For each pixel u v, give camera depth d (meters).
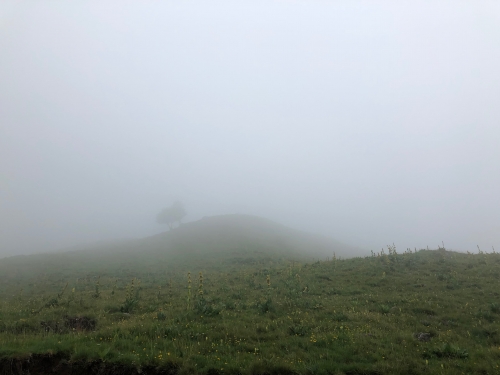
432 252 22.80
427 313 11.53
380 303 12.88
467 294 13.49
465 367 7.18
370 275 17.84
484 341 8.81
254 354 7.91
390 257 21.53
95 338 8.87
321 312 11.66
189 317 10.95
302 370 6.95
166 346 8.25
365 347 8.28
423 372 6.95
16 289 23.14
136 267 37.62
